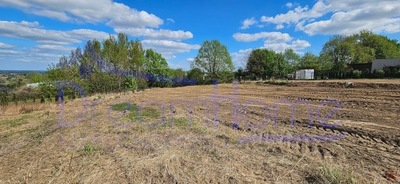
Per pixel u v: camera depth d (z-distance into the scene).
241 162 4.50
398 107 9.38
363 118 7.84
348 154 4.81
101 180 3.97
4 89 25.53
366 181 3.64
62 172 4.37
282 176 3.89
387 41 55.44
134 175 4.07
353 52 46.94
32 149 5.89
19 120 10.98
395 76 26.84
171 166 4.35
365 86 17.09
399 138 5.58
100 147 5.64
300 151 5.10
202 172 4.09
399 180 3.66
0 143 6.79
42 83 21.47
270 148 5.28
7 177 4.36
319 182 3.64
